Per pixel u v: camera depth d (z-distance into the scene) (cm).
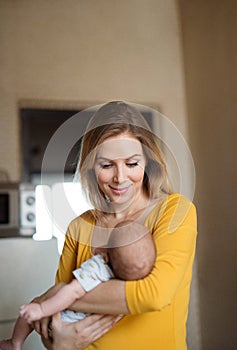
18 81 253
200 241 247
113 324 94
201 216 246
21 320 105
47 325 95
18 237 183
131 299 84
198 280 249
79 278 90
